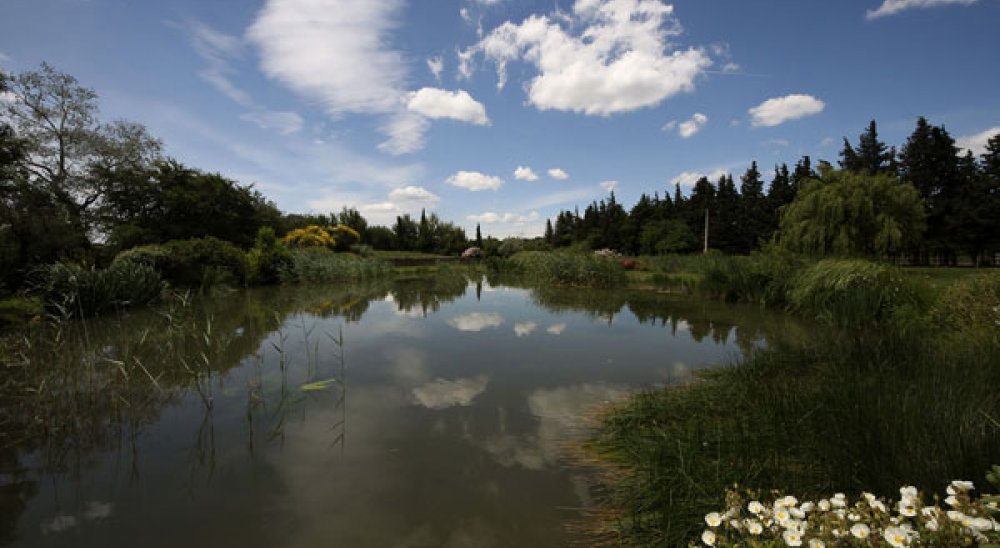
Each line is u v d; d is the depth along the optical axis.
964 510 1.44
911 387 3.24
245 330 7.70
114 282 9.17
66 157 16.30
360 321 8.87
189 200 18.19
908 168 29.25
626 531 2.21
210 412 3.94
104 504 2.53
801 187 17.03
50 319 8.00
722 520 1.71
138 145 17.97
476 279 20.66
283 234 26.03
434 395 4.44
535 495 2.61
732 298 11.72
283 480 2.79
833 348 4.86
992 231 25.42
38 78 15.43
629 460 2.96
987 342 4.27
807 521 1.58
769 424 3.15
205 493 2.63
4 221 9.64
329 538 2.22
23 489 2.69
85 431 3.53
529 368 5.42
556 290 15.10
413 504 2.52
